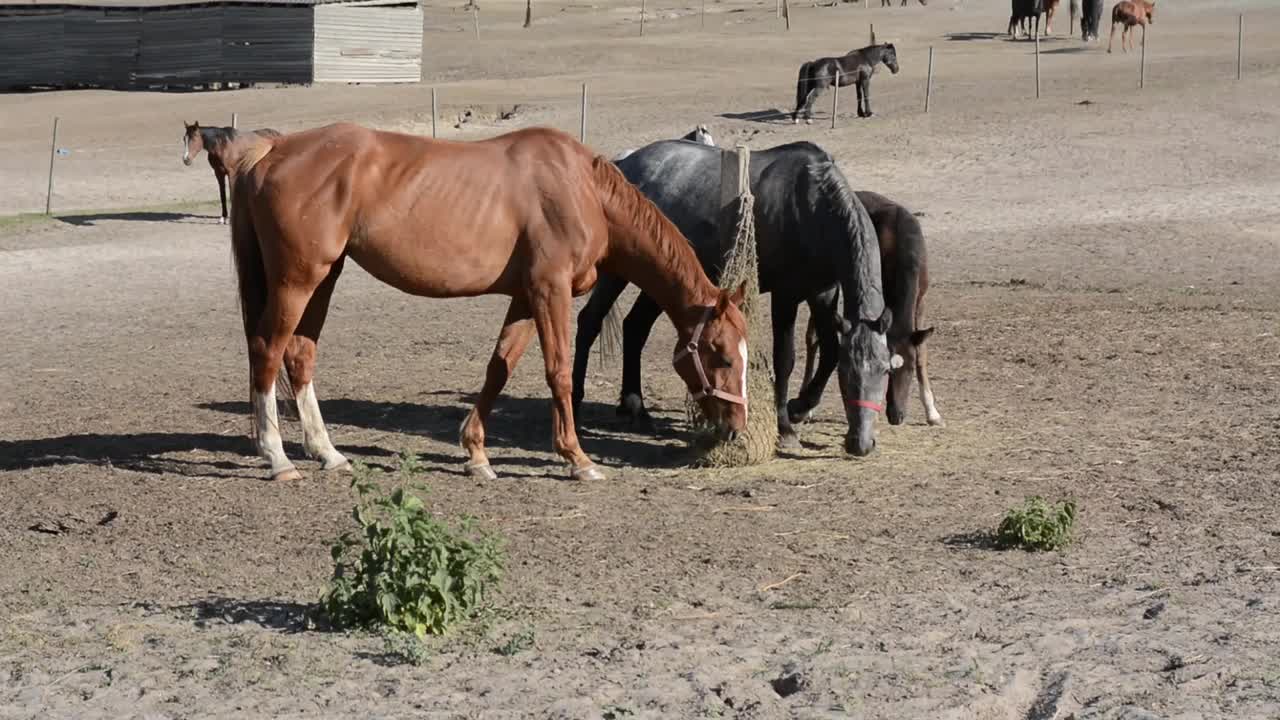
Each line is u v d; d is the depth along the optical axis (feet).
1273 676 19.47
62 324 58.08
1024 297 59.26
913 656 20.39
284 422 39.32
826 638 21.22
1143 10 146.61
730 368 32.58
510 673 19.63
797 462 34.55
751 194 35.04
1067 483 31.37
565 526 28.60
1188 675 19.53
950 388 42.73
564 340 32.50
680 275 32.71
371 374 46.75
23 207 93.40
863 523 28.58
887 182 94.27
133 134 120.47
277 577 25.20
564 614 22.61
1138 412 38.60
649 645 20.89
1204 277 63.16
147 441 37.09
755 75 144.15
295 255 31.14
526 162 31.99
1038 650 20.70
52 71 154.61
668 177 37.42
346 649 20.75
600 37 187.73
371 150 31.35
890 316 32.55
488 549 22.54
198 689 19.06
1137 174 93.40
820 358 36.73
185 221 87.92
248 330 32.50
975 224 80.28
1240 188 87.45
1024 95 122.83
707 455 34.37
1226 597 23.17
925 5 205.77
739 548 26.78
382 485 32.14
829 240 33.91
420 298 64.03
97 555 26.84
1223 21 170.60
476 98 131.34
